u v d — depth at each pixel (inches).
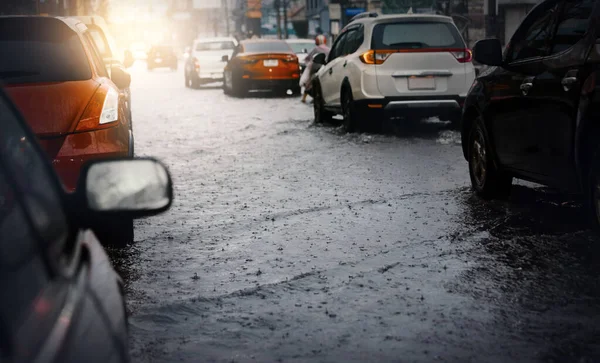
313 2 3174.2
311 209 315.3
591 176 238.2
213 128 661.3
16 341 64.1
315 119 676.7
